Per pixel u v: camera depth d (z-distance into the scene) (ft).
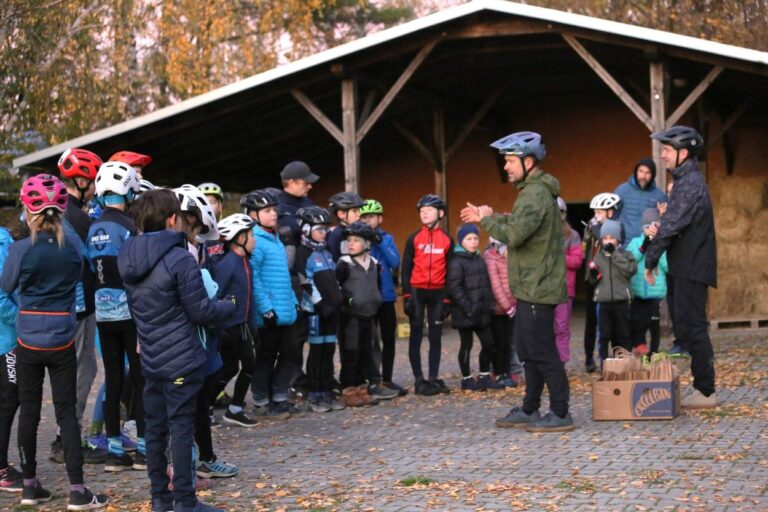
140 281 16.48
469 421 25.30
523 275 23.04
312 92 48.03
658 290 32.27
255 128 51.65
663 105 42.22
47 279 17.97
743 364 32.45
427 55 45.06
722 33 75.41
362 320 29.04
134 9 82.33
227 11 82.23
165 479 16.96
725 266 51.01
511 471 19.36
